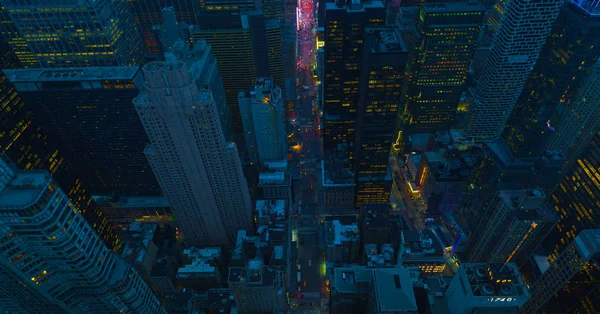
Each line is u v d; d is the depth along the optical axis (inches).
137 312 5974.4
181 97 7391.7
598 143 7504.9
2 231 4249.5
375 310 6830.7
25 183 4279.0
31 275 4847.4
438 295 6786.4
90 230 5103.3
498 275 5782.5
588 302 6304.1
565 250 6692.9
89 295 5452.8
